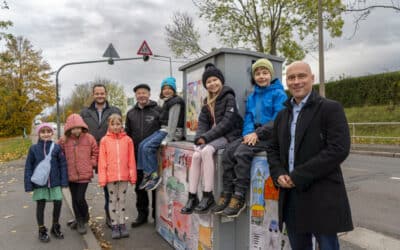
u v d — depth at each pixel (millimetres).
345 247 4293
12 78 37062
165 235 4574
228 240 3242
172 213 4289
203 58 3922
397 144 14945
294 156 2611
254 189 3082
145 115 5258
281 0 18359
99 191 7984
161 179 4641
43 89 38500
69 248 4355
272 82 3340
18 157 16625
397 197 6547
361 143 15961
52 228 4828
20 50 37406
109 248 4375
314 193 2504
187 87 4508
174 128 4523
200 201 3268
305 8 18078
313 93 2607
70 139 4801
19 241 4625
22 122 37562
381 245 4332
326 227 2459
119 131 4824
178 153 4023
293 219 2641
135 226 5258
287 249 2916
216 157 3244
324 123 2502
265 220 3025
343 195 2504
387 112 18016
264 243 3047
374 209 5820
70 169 4770
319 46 14492
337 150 2400
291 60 19531
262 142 3092
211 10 19484
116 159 4695
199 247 3562
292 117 2719
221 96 3430
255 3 18875
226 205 3076
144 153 4703
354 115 19375
